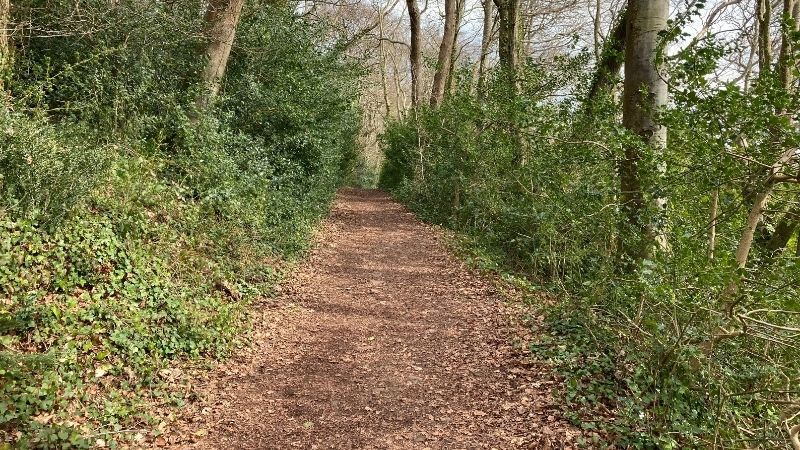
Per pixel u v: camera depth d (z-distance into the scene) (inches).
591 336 246.5
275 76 508.1
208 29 404.2
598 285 243.4
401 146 982.4
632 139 245.4
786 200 219.8
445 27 836.6
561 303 278.4
